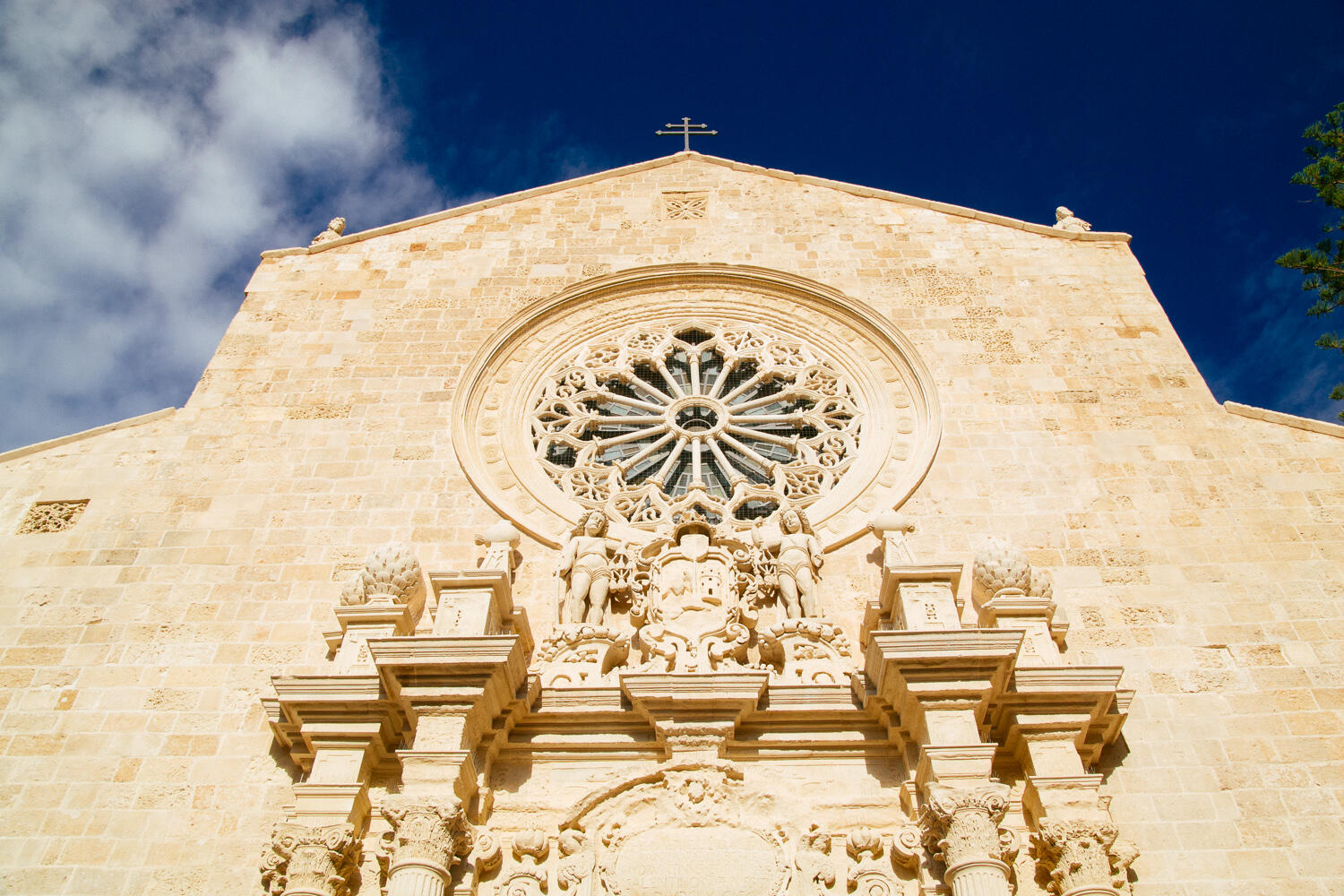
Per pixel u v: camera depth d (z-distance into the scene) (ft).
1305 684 38.81
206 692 39.63
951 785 32.78
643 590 42.45
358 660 37.73
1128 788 35.91
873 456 49.60
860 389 53.72
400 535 45.65
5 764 37.27
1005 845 32.45
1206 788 35.81
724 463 51.13
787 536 44.04
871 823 34.60
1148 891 33.37
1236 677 39.17
